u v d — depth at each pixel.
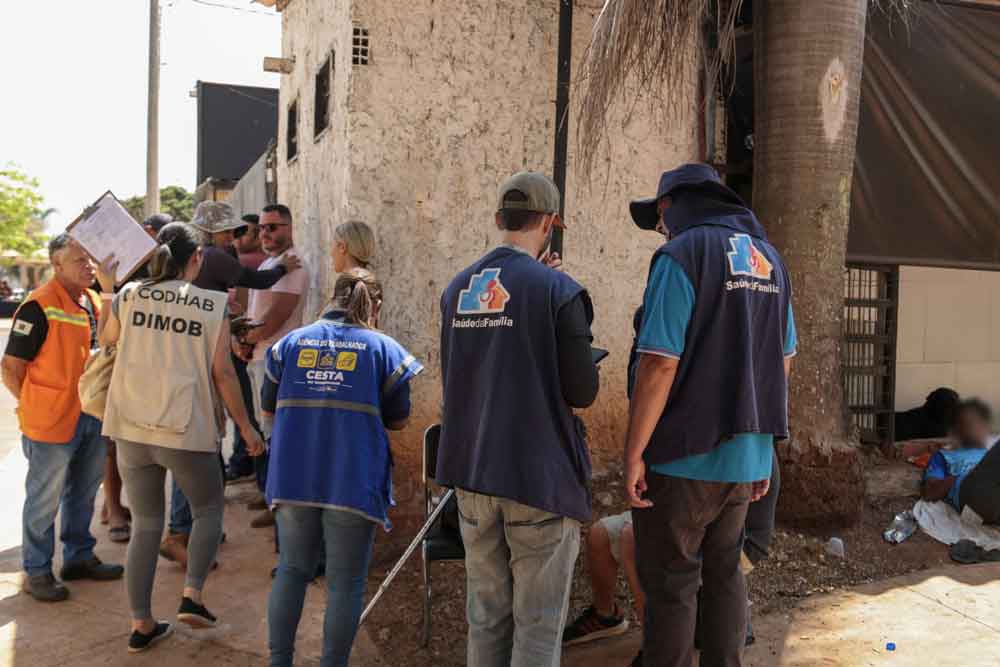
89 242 3.82
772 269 2.79
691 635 2.77
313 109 5.72
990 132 5.70
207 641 3.68
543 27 4.86
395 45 4.60
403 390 3.20
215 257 5.00
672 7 4.16
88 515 4.32
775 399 2.78
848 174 4.67
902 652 3.48
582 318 2.70
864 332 6.28
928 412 6.50
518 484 2.62
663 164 5.21
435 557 3.51
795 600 4.00
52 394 3.96
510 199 2.88
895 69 5.51
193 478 3.56
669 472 2.72
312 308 5.67
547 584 2.68
